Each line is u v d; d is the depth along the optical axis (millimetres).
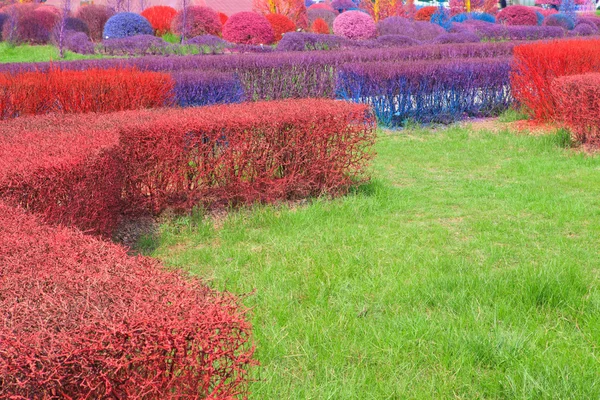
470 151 10070
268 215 6508
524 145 10219
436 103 12789
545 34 34750
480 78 13125
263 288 4633
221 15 41594
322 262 5113
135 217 6523
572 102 9797
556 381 3254
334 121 7164
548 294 4312
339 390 3289
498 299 4277
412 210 6844
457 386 3318
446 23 36750
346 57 16281
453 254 5363
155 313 1996
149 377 2018
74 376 1831
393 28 32375
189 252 5602
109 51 27188
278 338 3787
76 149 4867
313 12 47062
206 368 2133
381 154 9938
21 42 30141
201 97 11672
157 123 6398
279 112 7031
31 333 1856
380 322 4051
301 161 7090
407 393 3266
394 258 5258
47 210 4254
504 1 62750
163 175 6484
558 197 7121
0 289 2131
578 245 5512
